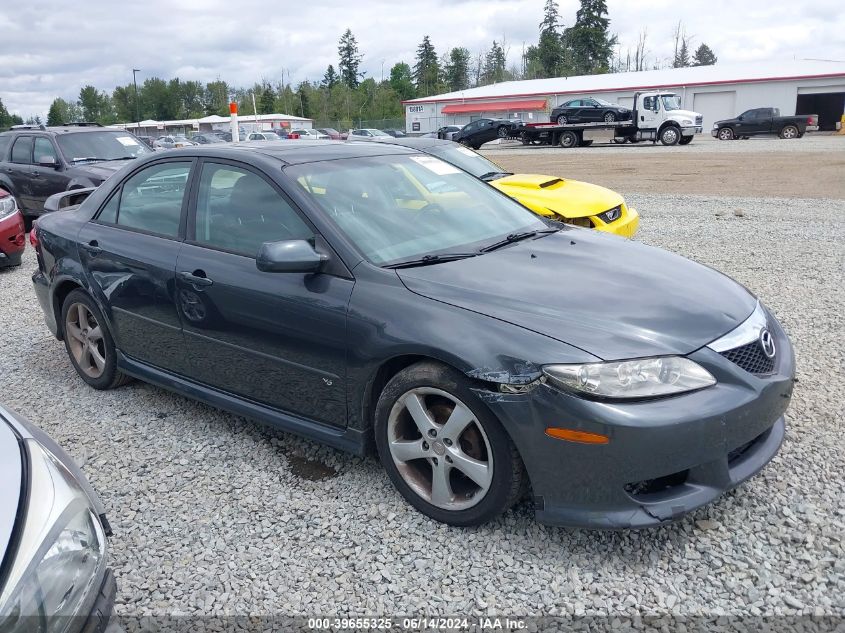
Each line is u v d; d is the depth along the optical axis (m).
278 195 3.66
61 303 4.95
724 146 29.83
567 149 32.84
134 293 4.22
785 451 3.60
